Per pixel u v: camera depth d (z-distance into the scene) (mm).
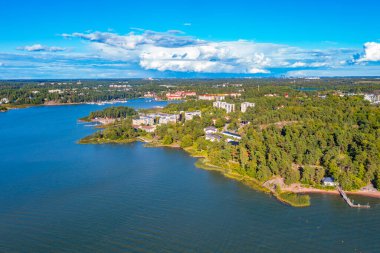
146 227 187000
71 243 171625
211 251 165125
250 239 175250
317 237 177625
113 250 165750
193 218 197500
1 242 172500
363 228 186875
